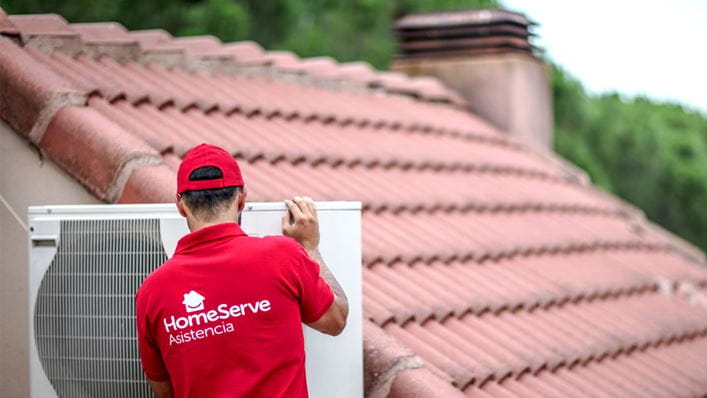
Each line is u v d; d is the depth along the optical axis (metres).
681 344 6.82
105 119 4.66
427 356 4.68
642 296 7.31
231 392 3.06
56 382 3.64
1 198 4.61
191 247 3.16
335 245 3.55
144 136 5.17
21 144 4.64
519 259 6.82
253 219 3.50
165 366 3.23
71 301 3.62
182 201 3.23
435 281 5.80
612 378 5.71
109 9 15.53
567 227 7.92
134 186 4.40
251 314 3.08
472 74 9.90
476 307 5.68
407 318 5.02
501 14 9.80
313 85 8.24
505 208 7.64
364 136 7.71
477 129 9.27
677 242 9.18
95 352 3.61
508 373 5.05
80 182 4.51
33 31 6.04
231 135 6.21
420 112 8.92
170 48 7.07
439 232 6.55
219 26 15.88
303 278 3.16
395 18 20.00
